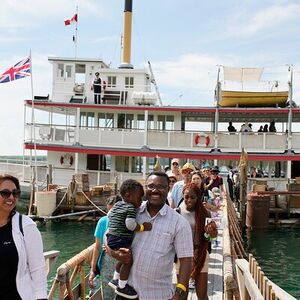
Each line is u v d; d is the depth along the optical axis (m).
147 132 25.84
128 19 31.69
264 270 16.03
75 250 17.41
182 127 28.86
